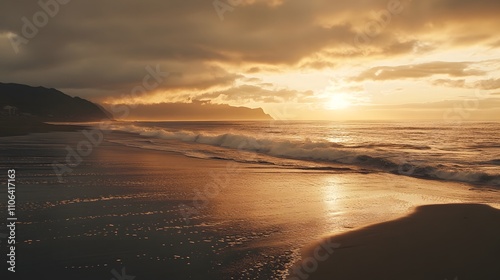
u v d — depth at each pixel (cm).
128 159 1619
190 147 2428
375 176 1294
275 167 1494
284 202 862
